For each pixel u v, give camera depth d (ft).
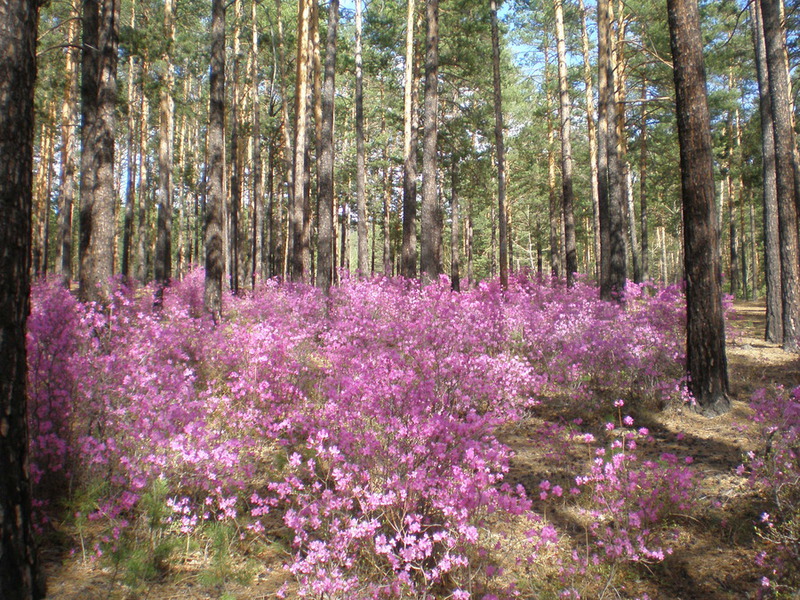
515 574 11.22
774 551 11.47
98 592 9.91
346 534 10.02
